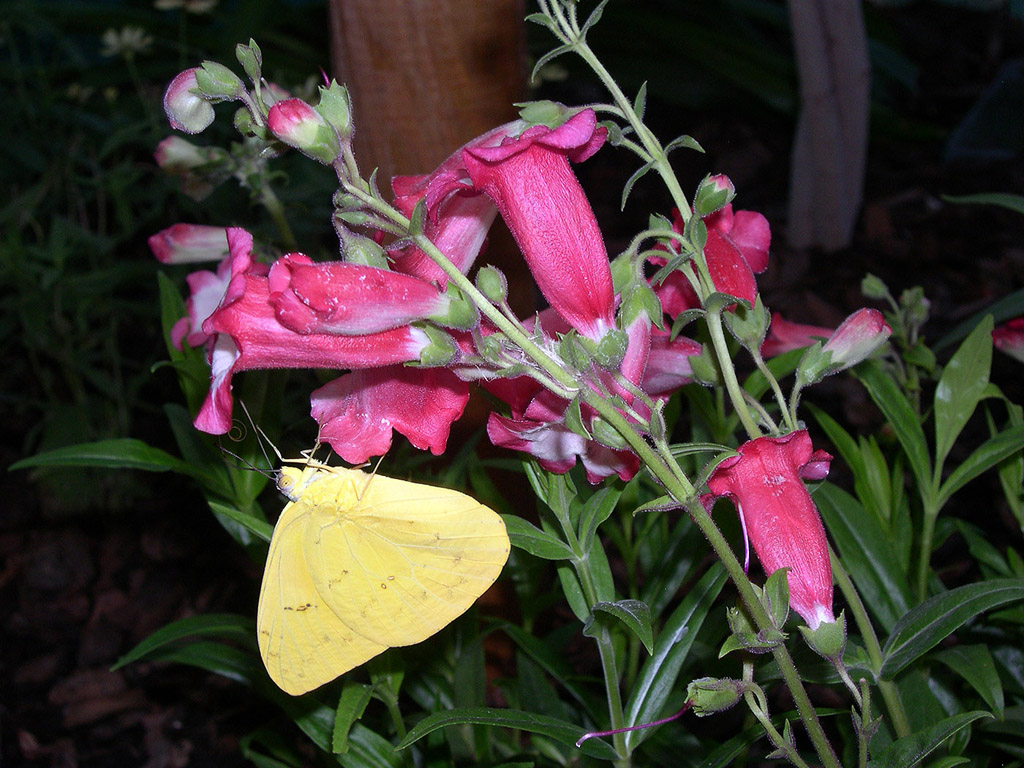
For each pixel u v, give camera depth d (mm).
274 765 259
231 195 473
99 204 521
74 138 576
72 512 469
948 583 347
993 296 505
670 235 175
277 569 187
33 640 416
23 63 693
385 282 158
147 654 251
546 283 174
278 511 354
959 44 721
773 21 674
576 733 185
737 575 159
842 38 523
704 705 161
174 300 251
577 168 651
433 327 164
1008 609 240
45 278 451
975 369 235
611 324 175
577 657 343
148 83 655
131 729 373
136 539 456
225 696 378
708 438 265
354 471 186
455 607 187
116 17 641
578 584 216
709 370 195
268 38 613
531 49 631
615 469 190
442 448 184
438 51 261
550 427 186
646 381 205
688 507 159
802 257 558
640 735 209
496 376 167
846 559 233
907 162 630
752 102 663
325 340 166
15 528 469
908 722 219
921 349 262
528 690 247
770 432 187
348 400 196
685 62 658
